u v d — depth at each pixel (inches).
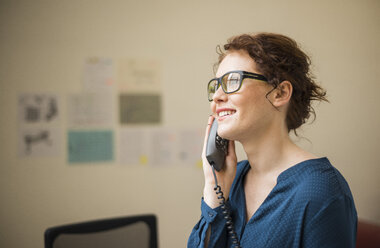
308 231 26.0
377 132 101.8
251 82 28.7
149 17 95.0
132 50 94.4
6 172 90.0
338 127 100.1
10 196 90.1
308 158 29.6
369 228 61.7
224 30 97.3
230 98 29.3
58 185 91.8
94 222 51.4
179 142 96.3
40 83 91.3
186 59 96.2
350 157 100.7
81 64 92.7
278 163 30.5
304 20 99.3
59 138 92.0
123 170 94.3
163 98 95.7
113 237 52.0
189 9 96.3
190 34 96.3
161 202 95.6
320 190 26.3
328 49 100.0
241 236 31.0
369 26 101.4
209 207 33.2
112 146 93.9
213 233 32.1
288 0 98.9
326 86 99.7
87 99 92.9
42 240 90.8
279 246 27.0
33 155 91.0
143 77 94.9
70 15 92.3
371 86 101.7
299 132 97.5
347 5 100.8
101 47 93.4
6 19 90.0
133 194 94.5
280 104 29.4
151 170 95.3
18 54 90.4
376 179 101.7
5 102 90.0
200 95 96.9
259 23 98.2
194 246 33.4
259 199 31.3
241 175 34.3
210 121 37.0
